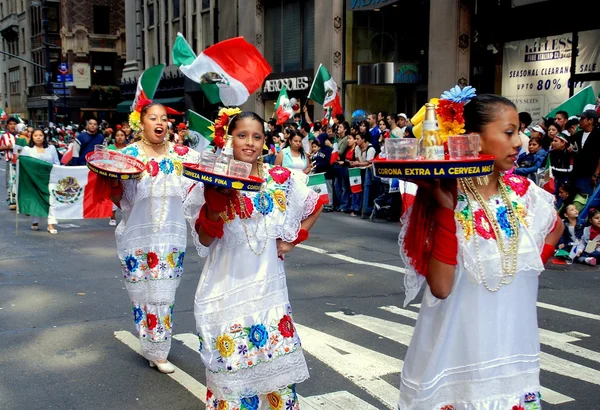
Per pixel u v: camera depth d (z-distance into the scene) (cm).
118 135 1191
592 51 1346
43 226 1223
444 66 1638
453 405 260
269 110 2519
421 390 259
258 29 2517
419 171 232
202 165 312
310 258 911
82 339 567
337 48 2050
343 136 1410
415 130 337
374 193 1318
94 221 1309
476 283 251
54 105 4494
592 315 635
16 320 621
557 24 1415
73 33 4628
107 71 4816
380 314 634
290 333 344
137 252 481
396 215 1266
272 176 349
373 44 2066
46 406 431
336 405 424
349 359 508
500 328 255
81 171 1087
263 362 336
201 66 1020
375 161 245
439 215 245
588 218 888
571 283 772
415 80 1905
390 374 479
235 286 336
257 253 339
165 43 3375
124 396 448
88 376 484
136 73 3722
